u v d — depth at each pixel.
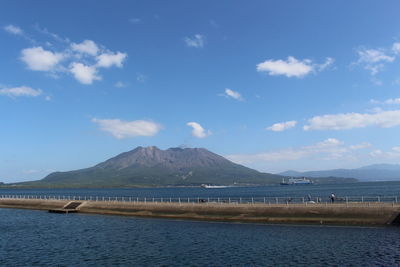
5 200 129.62
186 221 72.75
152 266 38.47
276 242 48.31
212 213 72.81
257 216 66.81
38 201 117.56
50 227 70.62
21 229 68.88
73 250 47.81
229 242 49.62
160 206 82.75
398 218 55.69
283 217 64.31
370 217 57.75
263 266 37.31
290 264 37.75
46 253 46.31
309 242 47.53
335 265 37.00
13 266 40.03
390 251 41.44
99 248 48.66
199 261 40.00
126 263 40.00
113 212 90.25
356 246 44.34
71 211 98.31
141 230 63.16
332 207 61.75
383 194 172.38
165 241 52.12
